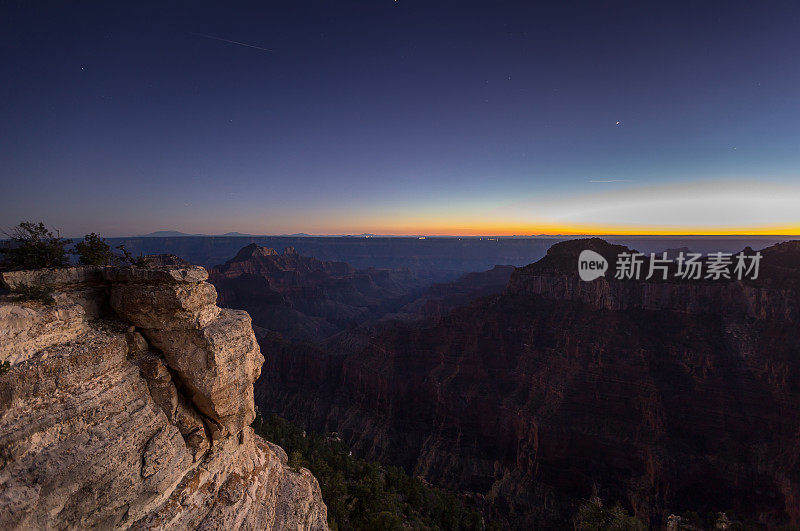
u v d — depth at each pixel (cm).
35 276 1391
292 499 2317
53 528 1098
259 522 1839
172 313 1559
